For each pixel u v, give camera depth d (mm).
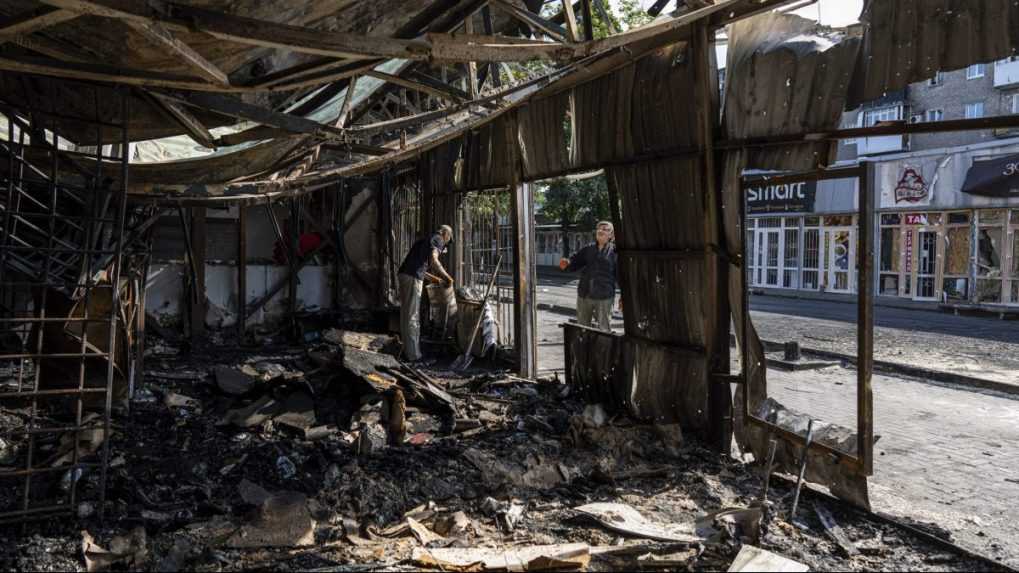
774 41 4887
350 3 3666
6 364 8094
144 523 4016
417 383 6723
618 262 6480
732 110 5102
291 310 12672
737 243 5102
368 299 13523
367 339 8953
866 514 4117
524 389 7723
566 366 7473
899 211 22031
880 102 23781
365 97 6500
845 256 24297
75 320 4250
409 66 5176
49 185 4805
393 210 13516
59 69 3533
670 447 5309
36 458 5066
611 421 6066
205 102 4445
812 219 25625
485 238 10609
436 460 5172
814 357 10555
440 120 7262
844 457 4223
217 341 11688
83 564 3510
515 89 5559
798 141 4602
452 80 8188
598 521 4012
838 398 7863
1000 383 8227
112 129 5078
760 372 5078
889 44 4188
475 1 4121
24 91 4402
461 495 4535
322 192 13297
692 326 5582
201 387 7500
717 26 5168
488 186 9641
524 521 4102
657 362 5980
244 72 4266
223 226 12492
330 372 6797
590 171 7211
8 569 3432
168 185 6449
